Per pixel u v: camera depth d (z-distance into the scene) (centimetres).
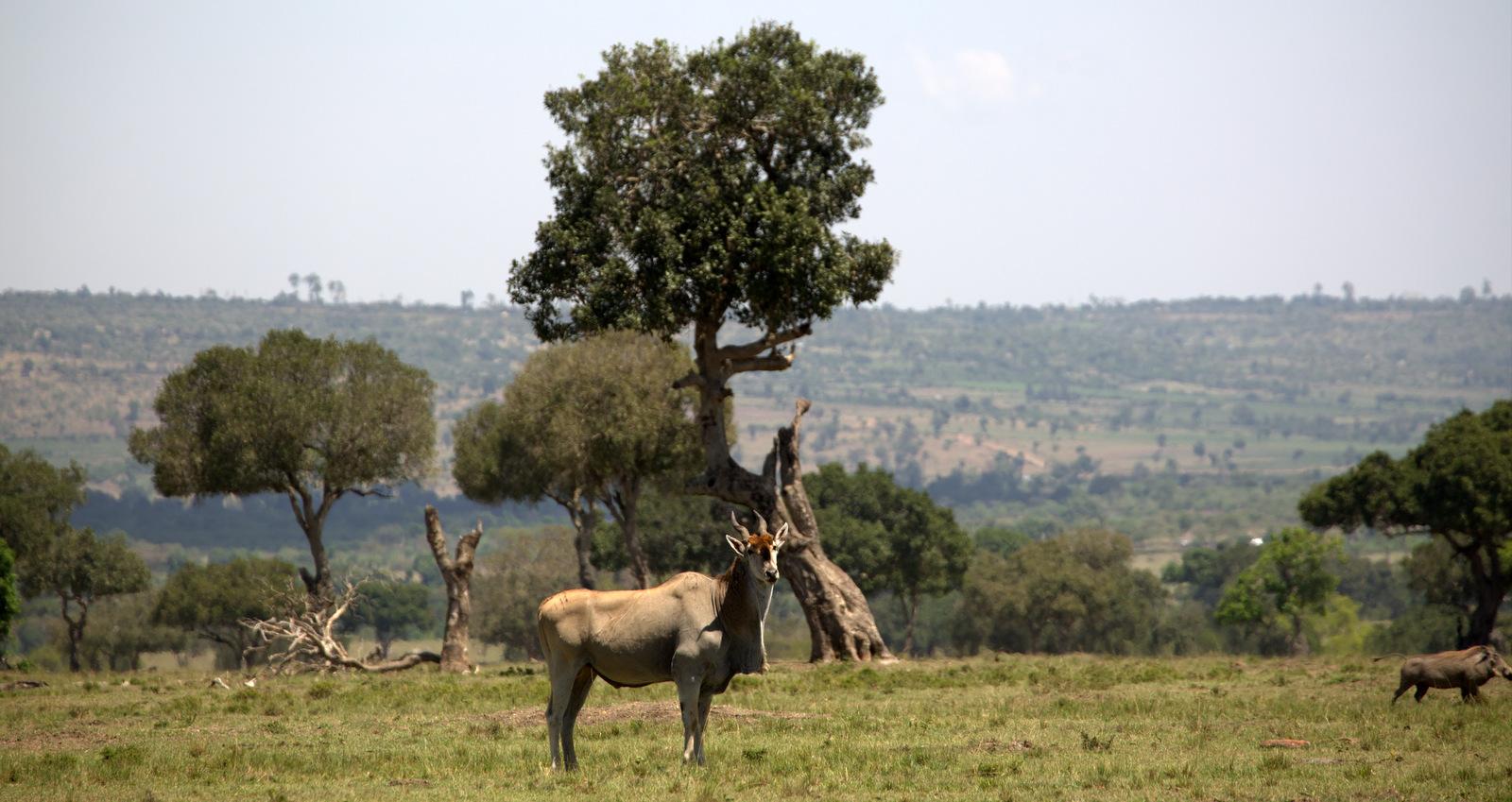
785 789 5269
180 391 19775
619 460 19262
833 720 7725
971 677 11000
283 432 19188
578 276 13200
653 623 5944
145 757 6462
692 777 5516
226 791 5516
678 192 13412
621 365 19375
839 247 13388
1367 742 6438
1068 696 9112
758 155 13862
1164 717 7694
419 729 7756
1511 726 6944
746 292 13488
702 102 13362
